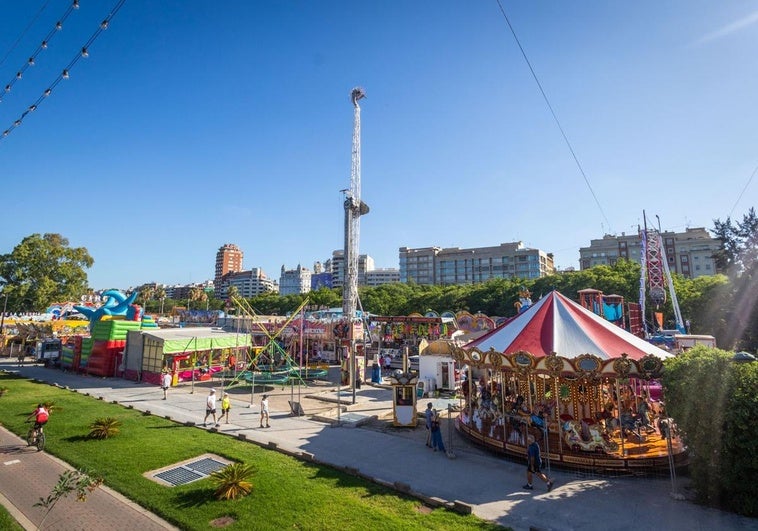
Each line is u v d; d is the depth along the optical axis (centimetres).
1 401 2500
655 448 1527
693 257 13238
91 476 1023
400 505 1147
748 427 1066
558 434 1673
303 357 4566
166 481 1315
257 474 1333
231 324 6222
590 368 1552
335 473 1374
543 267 16225
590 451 1504
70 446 1634
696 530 1024
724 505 1145
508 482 1358
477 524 1042
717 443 1123
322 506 1116
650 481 1365
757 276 2636
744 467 1084
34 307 6431
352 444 1759
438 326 4341
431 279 17350
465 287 10138
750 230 2819
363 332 3669
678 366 1245
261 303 13812
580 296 3453
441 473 1434
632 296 6600
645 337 3719
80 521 1054
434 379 3003
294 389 3152
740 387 1101
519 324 1956
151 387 3162
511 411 1717
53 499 982
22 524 1036
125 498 1187
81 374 3781
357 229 5275
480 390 2166
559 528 1048
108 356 3631
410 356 4588
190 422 2039
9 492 1229
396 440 1827
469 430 1797
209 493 1191
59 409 2239
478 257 16588
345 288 5012
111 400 2625
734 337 2839
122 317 3962
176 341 3347
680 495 1221
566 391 1814
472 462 1549
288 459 1512
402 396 2047
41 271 6388
